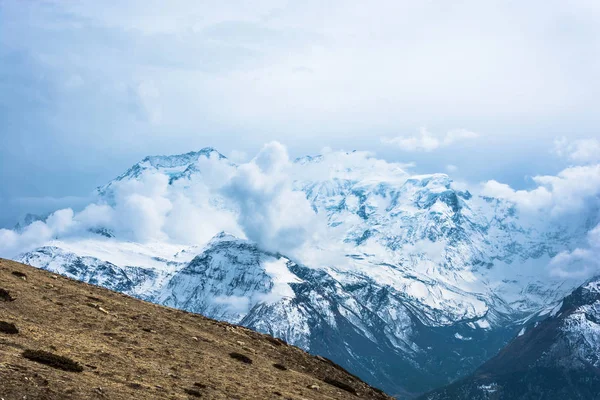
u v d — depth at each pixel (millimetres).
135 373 61250
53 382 52844
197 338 80062
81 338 66750
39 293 77188
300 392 71562
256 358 80875
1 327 61656
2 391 48781
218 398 61219
